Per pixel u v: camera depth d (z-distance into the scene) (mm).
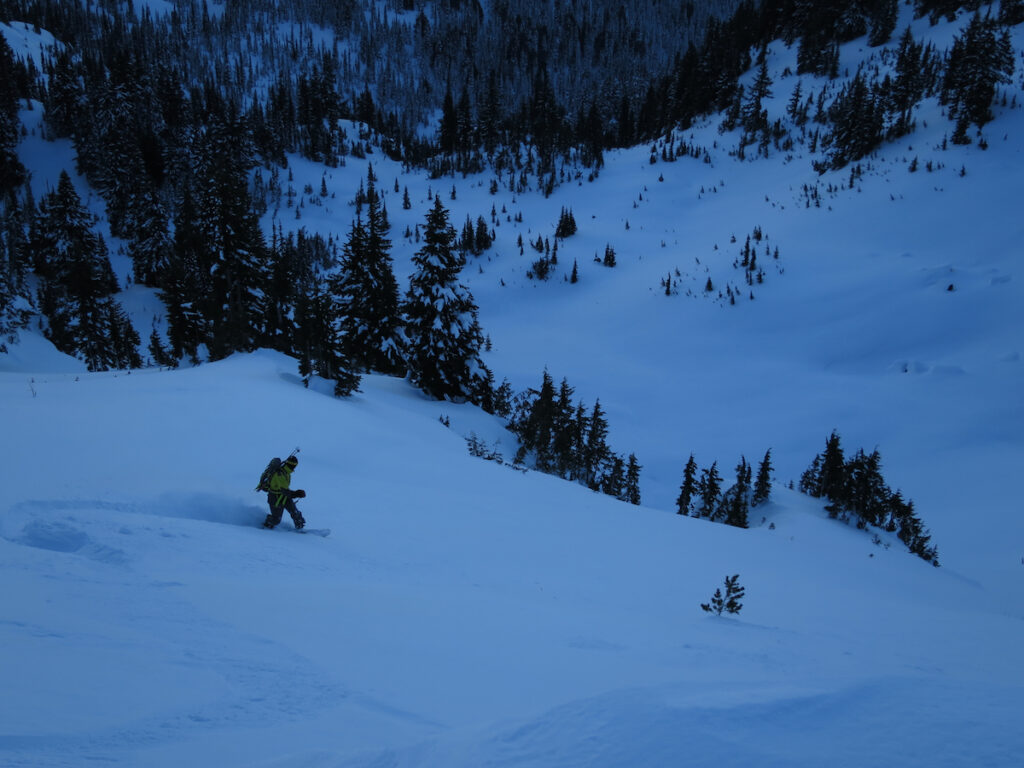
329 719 3180
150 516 8445
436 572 8805
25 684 2953
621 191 119312
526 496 17938
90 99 99875
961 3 126688
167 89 116812
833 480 38375
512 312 89250
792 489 41938
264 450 15844
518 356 74750
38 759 2254
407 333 38500
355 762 2459
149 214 73625
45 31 165625
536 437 37594
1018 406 51406
